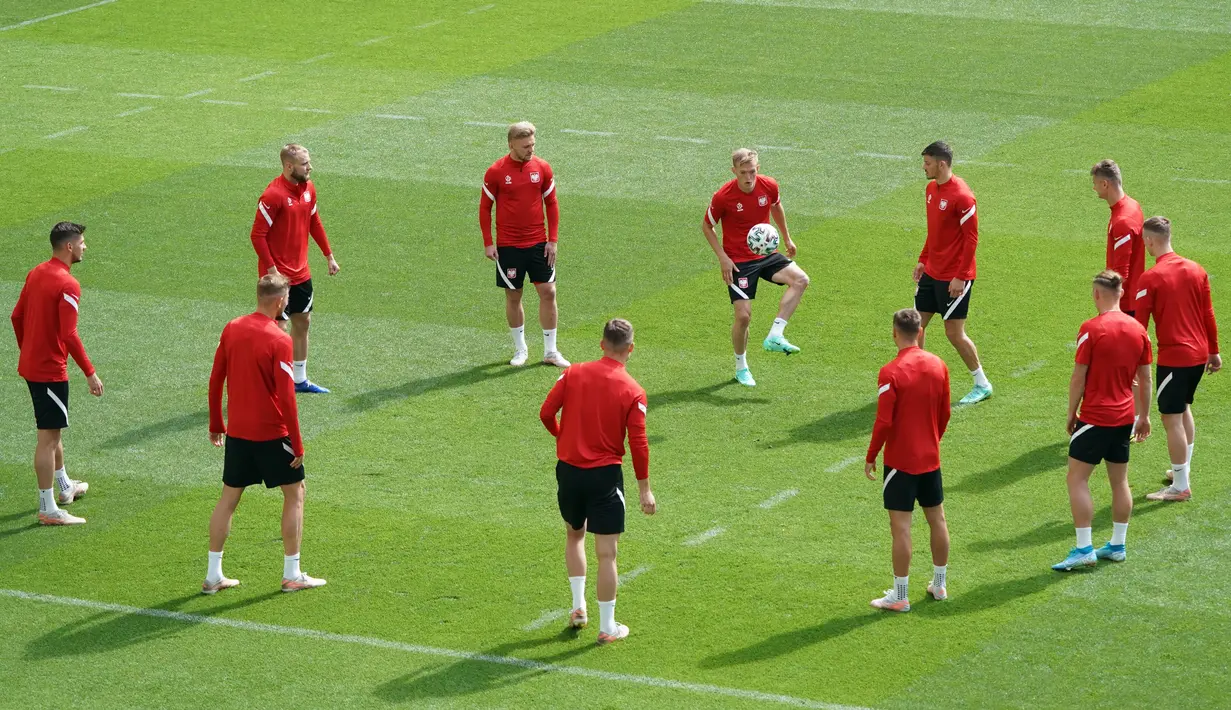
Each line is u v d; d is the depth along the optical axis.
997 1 68.69
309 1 70.69
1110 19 64.94
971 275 30.20
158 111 54.19
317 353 34.38
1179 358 25.53
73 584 24.12
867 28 64.62
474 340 35.09
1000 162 47.25
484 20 67.00
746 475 27.75
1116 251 28.12
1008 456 28.20
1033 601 22.86
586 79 57.72
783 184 45.75
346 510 26.64
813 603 23.02
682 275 38.91
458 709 20.20
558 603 23.25
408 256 40.53
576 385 21.62
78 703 20.48
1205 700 20.03
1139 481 27.05
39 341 25.64
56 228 25.78
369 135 51.09
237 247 41.34
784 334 34.91
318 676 21.19
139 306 37.22
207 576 23.80
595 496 21.61
